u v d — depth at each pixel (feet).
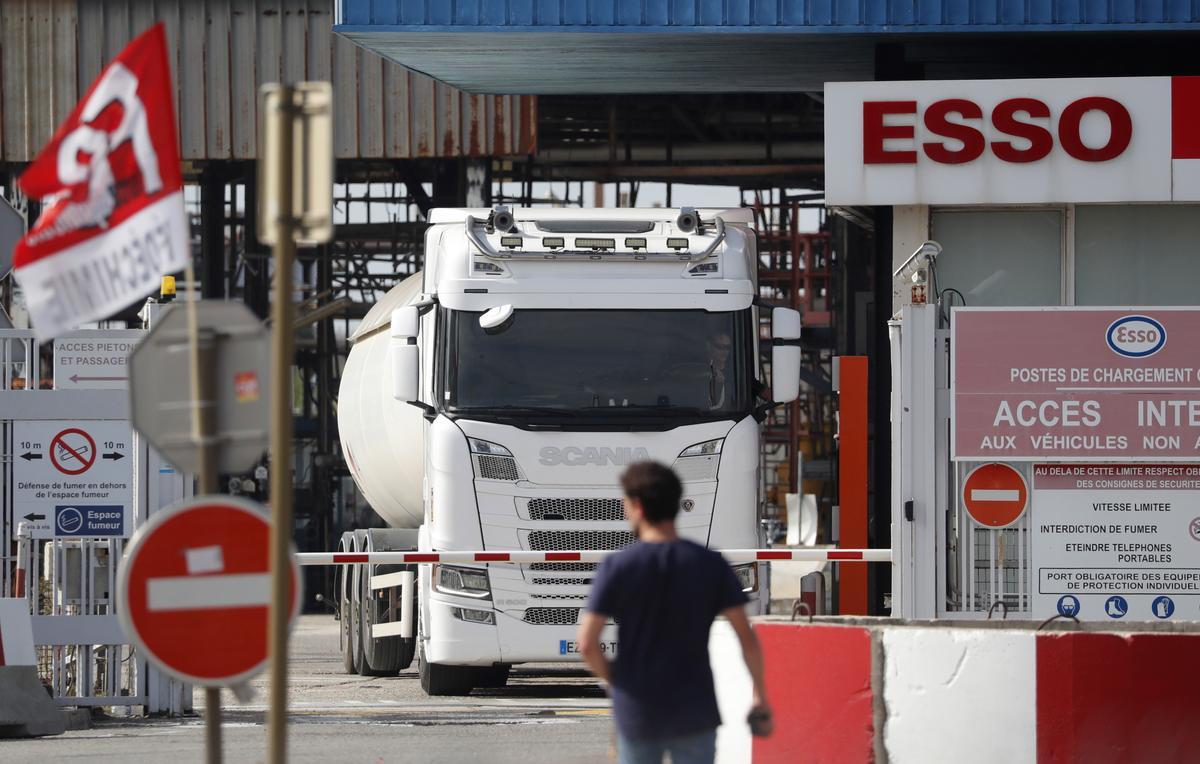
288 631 77.56
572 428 164.76
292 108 77.92
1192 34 215.51
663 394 166.20
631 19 220.02
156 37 79.92
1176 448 149.69
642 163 431.43
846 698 99.66
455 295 168.14
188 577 78.74
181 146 366.22
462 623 164.66
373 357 222.69
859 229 402.11
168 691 159.12
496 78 261.85
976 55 231.71
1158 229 196.03
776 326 172.04
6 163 370.53
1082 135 191.42
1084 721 96.02
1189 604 150.10
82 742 136.67
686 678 70.08
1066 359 150.51
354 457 228.84
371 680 206.69
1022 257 196.54
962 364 150.92
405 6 222.07
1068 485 150.92
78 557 158.20
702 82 266.16
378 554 162.91
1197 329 149.69
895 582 153.28
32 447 157.28
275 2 366.02
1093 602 150.61
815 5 216.95
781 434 486.38
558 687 195.72
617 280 168.55
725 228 175.83
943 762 97.25
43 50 369.09
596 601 70.64
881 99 193.16
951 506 153.07
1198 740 96.27
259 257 390.63
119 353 162.20
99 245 80.28
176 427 80.12
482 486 164.86
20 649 144.87
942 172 192.75
